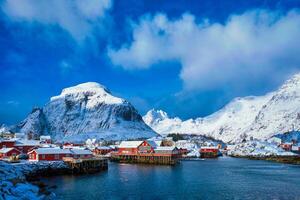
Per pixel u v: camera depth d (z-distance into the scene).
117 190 70.88
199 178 91.50
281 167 130.62
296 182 84.06
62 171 99.38
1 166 76.06
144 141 162.50
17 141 158.00
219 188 74.12
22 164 92.00
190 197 64.25
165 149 153.25
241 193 68.19
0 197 47.00
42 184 72.19
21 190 54.59
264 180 87.69
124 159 157.50
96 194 66.19
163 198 63.16
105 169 116.12
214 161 172.25
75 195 64.75
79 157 118.44
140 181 84.69
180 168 124.69
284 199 62.31
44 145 162.50
